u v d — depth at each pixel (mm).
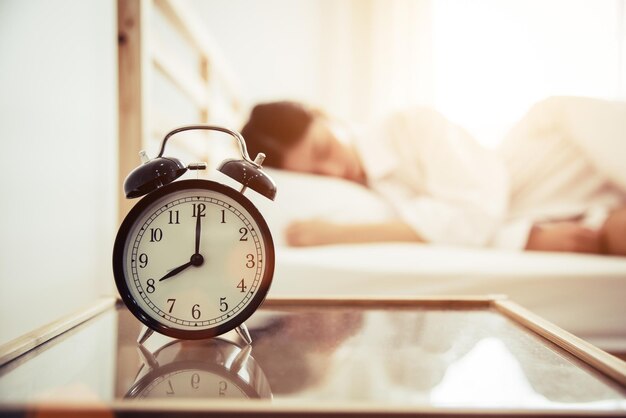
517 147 1754
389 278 1190
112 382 461
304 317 743
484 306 829
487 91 2605
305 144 1794
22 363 522
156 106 1834
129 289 602
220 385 453
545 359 542
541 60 2518
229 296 612
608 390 447
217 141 2084
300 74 2539
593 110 1696
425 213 1572
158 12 1735
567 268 1199
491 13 2580
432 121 1763
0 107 872
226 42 2445
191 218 617
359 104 2717
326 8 2557
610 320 1172
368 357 543
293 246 1506
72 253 1164
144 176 572
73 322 672
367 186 1818
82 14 1207
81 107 1211
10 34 904
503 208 1613
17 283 929
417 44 2686
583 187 1670
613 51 2430
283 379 471
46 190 1040
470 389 445
